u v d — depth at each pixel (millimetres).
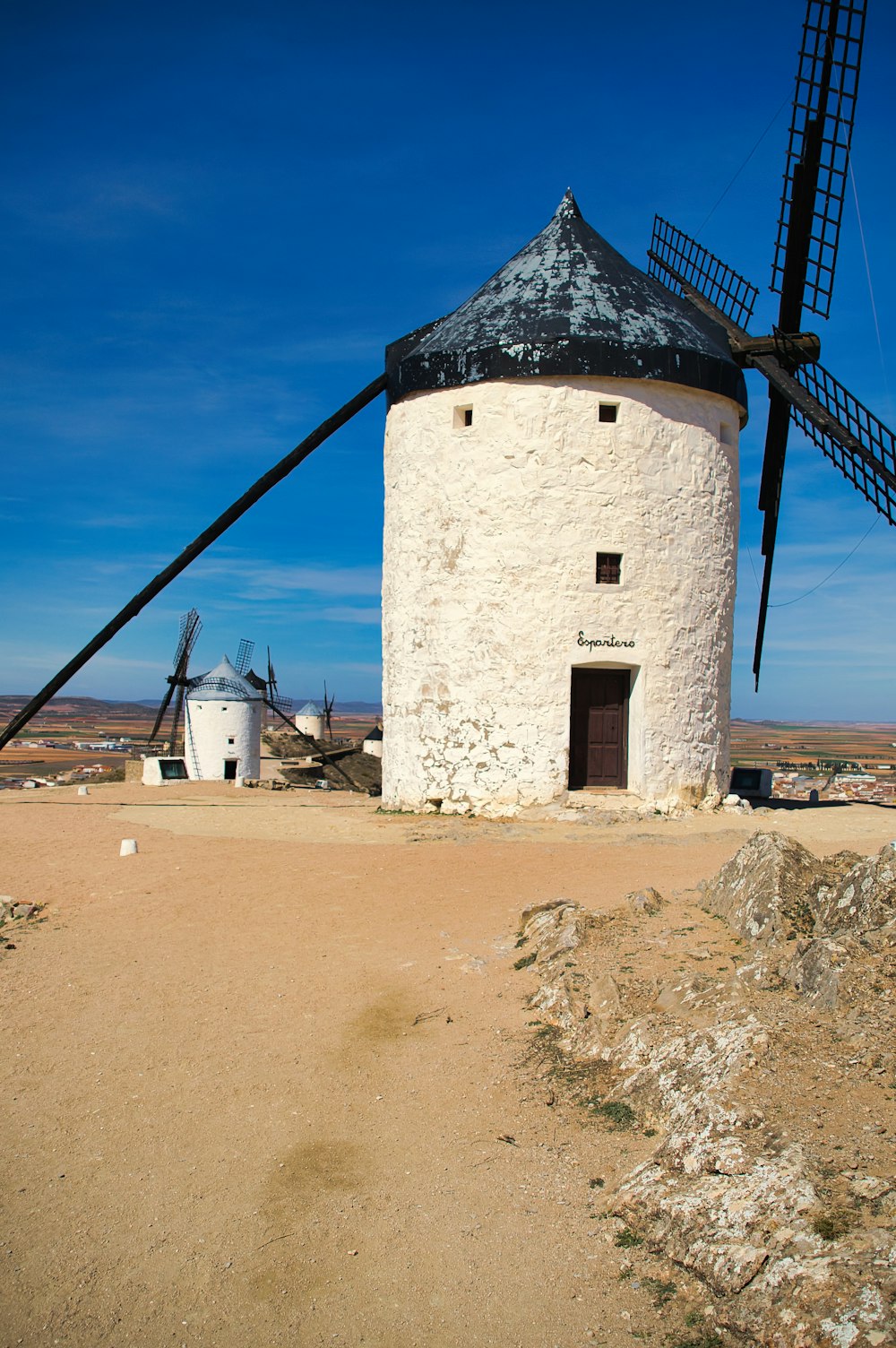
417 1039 8602
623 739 19156
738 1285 4727
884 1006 6641
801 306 22312
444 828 17172
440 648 19109
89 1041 9070
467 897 12633
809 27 21078
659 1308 4914
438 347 19609
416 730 19531
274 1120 7457
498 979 9656
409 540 19812
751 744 152125
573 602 18422
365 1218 6121
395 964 10438
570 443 18484
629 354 18531
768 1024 6738
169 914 12750
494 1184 6277
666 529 18922
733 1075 6266
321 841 16750
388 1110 7449
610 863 13883
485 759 18656
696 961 8578
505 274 20359
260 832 17875
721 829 16469
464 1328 5059
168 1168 6926
